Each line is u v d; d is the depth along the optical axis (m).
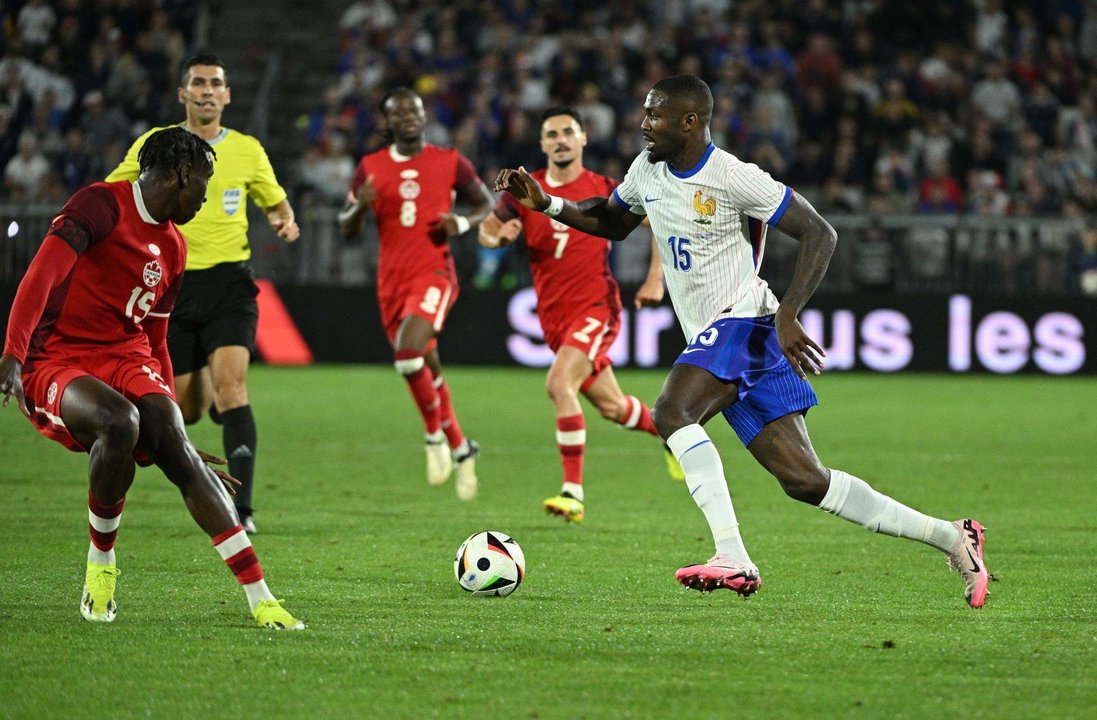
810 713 13.82
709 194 18.25
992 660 15.95
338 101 71.38
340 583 20.41
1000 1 77.56
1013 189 69.62
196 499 17.02
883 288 62.59
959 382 58.97
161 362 18.41
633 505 29.03
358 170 32.25
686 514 27.83
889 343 62.25
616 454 38.09
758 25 75.06
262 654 15.95
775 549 23.72
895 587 20.44
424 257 31.69
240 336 26.02
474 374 60.78
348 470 33.97
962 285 62.31
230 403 25.55
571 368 28.14
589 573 21.47
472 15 75.62
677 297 19.19
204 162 17.45
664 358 62.06
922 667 15.60
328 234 63.38
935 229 62.25
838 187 65.50
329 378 58.38
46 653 15.95
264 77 76.56
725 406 18.61
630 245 62.06
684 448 18.14
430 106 70.31
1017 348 61.69
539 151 66.25
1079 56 77.12
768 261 62.19
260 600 17.28
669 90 18.20
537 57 73.88
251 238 63.03
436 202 31.72
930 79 72.94
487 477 33.22
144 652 16.02
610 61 71.69
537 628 17.48
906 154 69.44
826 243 17.75
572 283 29.12
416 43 74.31
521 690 14.57
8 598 19.00
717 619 18.12
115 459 16.53
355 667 15.41
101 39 73.69
